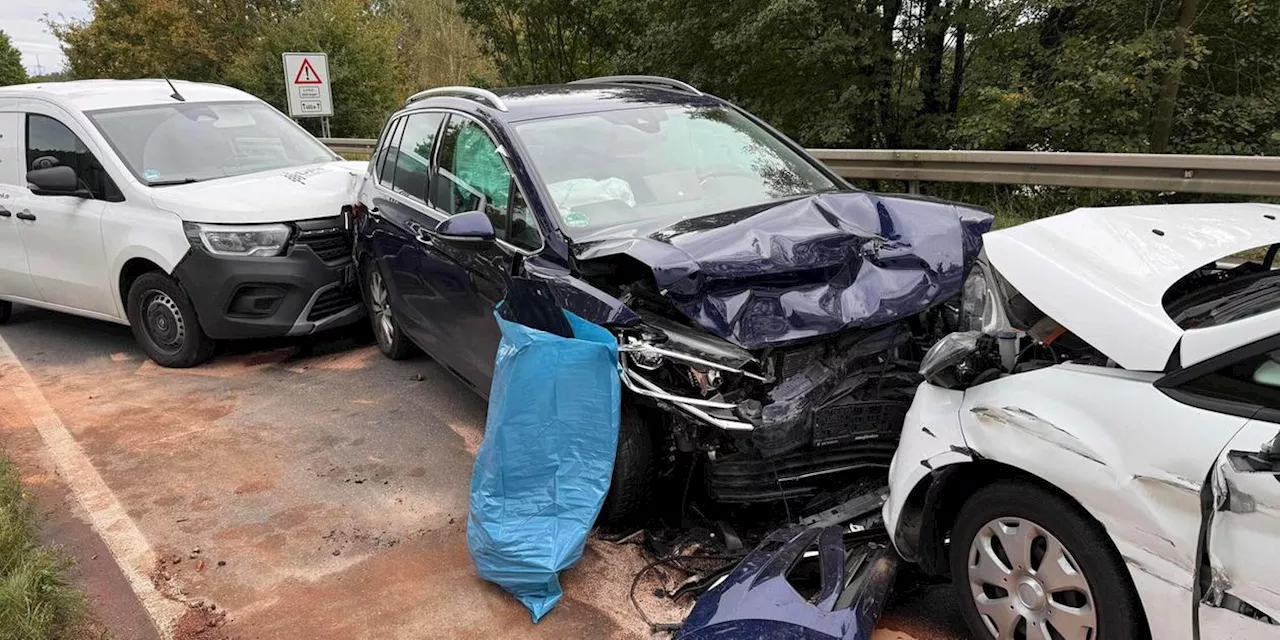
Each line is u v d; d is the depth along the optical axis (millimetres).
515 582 3146
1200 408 2012
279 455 4660
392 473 4375
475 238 3744
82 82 7281
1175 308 2363
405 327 5449
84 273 6445
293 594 3359
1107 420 2168
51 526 4000
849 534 3053
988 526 2486
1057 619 2289
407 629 3092
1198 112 11500
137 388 5879
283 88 25484
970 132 11625
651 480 3402
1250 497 1864
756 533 3359
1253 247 2451
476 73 32156
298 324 5926
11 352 6895
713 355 3057
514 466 3172
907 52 13312
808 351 3186
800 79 14109
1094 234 2582
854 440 3240
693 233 3408
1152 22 11281
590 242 3531
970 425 2518
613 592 3186
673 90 5098
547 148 4117
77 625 3145
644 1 15430
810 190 4258
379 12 36094
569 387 3104
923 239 3490
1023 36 12125
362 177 6148
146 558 3676
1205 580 1950
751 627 2479
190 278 5785
